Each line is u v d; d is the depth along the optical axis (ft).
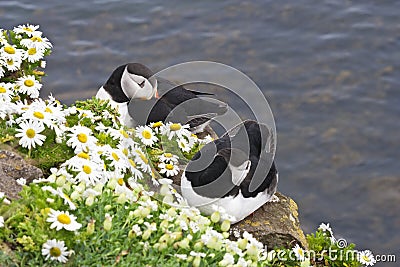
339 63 58.70
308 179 50.85
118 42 58.95
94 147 29.09
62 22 59.88
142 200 26.76
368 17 62.80
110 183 26.53
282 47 59.67
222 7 62.85
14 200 25.05
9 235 23.80
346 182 50.72
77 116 32.86
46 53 36.35
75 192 24.93
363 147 52.90
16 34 35.91
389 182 50.72
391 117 54.90
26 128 28.89
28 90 33.22
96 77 56.03
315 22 62.13
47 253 22.88
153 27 60.44
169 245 24.77
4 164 27.40
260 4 63.36
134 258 23.76
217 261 25.04
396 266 45.70
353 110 55.31
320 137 53.42
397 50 59.88
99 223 24.73
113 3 62.13
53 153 29.76
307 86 56.80
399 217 48.60
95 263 23.35
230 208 29.53
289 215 32.68
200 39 59.82
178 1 63.05
